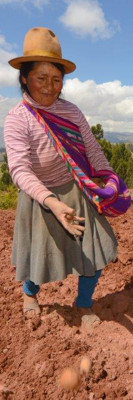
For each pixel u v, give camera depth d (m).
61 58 2.46
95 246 2.74
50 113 2.58
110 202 2.64
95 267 2.74
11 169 2.48
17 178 2.45
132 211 6.02
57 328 2.97
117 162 29.25
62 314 3.12
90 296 2.96
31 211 2.72
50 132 2.56
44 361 2.67
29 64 2.49
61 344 2.80
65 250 2.73
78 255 2.71
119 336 2.87
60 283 3.72
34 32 2.51
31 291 3.08
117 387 2.44
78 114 2.70
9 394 2.49
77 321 3.06
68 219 2.31
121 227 5.10
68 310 3.19
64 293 3.55
